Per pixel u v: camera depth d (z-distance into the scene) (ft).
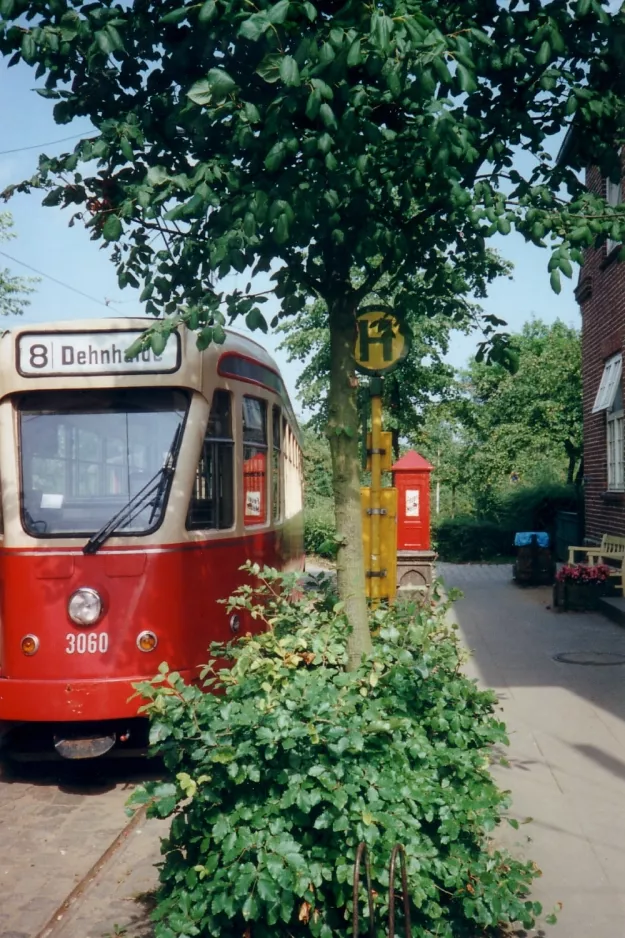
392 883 11.97
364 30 14.43
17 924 15.76
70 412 24.89
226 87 15.35
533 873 15.08
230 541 26.66
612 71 18.06
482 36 15.66
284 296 18.53
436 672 16.21
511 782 22.26
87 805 22.48
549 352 94.73
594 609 50.90
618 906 15.81
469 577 73.82
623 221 17.15
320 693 13.64
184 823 13.64
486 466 94.17
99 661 23.59
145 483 24.62
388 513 27.45
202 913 12.85
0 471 24.53
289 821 13.00
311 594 19.20
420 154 16.14
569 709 28.86
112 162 18.52
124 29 17.02
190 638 24.63
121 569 23.89
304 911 12.69
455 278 20.49
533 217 16.72
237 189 16.39
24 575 23.89
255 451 29.27
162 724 13.28
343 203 16.61
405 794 13.50
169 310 18.76
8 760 26.27
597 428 59.26
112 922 15.67
